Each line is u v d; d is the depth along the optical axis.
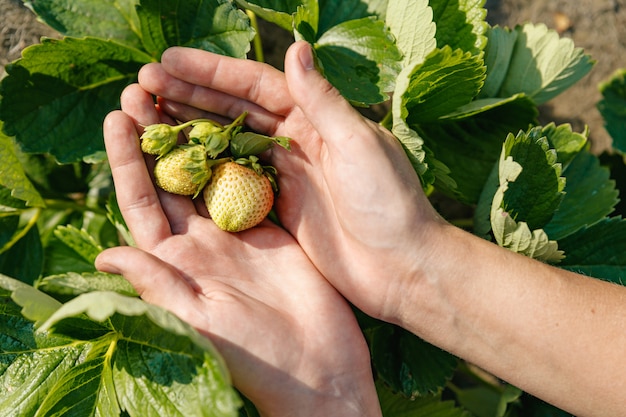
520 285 0.42
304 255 0.45
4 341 0.44
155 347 0.41
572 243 0.50
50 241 0.51
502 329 0.43
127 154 0.43
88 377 0.43
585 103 0.62
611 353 0.41
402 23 0.47
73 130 0.48
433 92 0.46
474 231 0.50
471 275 0.43
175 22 0.47
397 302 0.44
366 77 0.48
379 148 0.41
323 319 0.43
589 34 0.62
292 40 0.56
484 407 0.59
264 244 0.45
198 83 0.44
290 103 0.44
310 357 0.42
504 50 0.51
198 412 0.39
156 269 0.40
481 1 0.47
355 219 0.42
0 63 0.52
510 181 0.45
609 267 0.50
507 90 0.52
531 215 0.48
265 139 0.44
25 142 0.47
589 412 0.43
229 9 0.46
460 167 0.52
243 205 0.43
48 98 0.47
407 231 0.42
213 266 0.44
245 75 0.44
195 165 0.43
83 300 0.37
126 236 0.48
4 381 0.44
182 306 0.40
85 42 0.46
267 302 0.43
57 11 0.47
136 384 0.41
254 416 0.46
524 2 0.61
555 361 0.42
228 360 0.40
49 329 0.42
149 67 0.44
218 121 0.46
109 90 0.49
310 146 0.45
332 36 0.49
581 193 0.53
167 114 0.46
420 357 0.51
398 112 0.43
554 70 0.51
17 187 0.49
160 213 0.44
